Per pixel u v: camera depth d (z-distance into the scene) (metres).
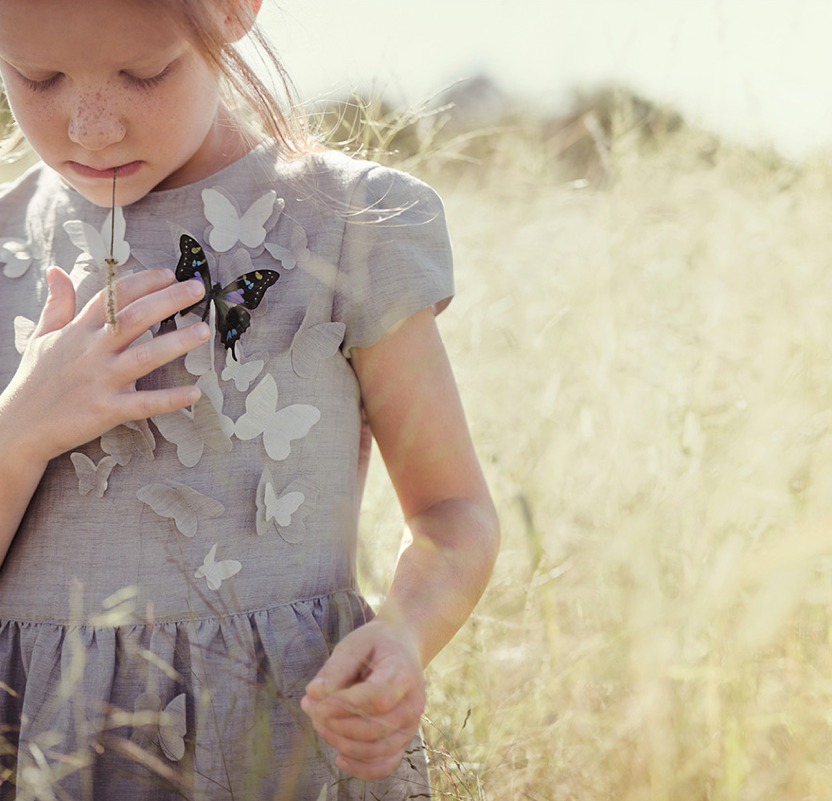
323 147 0.97
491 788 0.93
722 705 0.88
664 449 1.17
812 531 0.85
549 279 1.85
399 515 1.33
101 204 0.91
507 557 1.21
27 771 0.83
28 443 0.87
